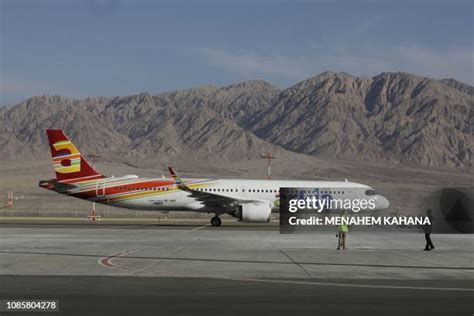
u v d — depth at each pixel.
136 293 18.44
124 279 21.66
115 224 60.00
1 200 118.25
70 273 23.16
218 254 30.86
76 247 34.00
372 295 18.33
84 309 15.72
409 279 22.20
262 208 54.81
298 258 29.34
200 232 48.28
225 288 19.61
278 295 18.23
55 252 31.08
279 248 34.91
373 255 31.33
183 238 41.66
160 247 34.44
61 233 45.41
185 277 22.30
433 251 34.16
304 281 21.47
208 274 23.16
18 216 80.62
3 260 27.36
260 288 19.67
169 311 15.50
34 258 28.23
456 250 34.94
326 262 27.72
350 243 39.56
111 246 34.78
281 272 23.94
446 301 17.31
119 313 15.20
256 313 15.34
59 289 19.17
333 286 20.23
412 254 32.16
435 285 20.66
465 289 19.75
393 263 27.56
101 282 20.83
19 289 19.16
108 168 195.00
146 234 45.25
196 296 17.95
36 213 90.19
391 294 18.56
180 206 57.69
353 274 23.48
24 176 180.62
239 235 45.47
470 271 24.78
